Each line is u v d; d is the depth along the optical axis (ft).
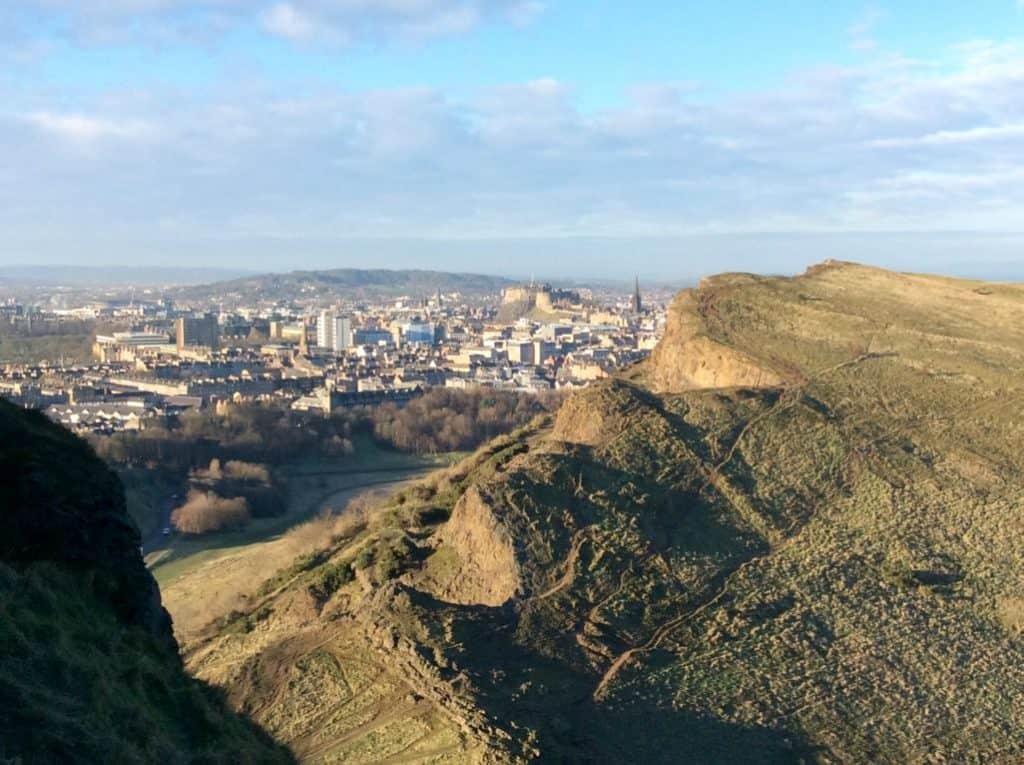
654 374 364.99
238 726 158.10
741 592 217.97
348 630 209.05
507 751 158.40
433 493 332.60
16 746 101.81
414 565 234.58
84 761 105.91
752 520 246.06
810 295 396.98
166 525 560.20
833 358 332.39
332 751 170.91
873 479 267.18
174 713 138.72
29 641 118.83
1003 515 255.09
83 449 182.60
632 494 243.60
